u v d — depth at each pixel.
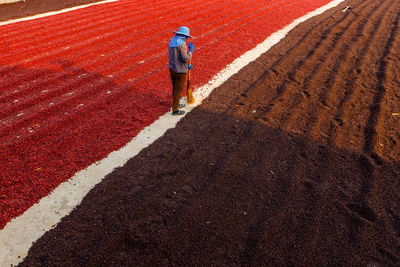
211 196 3.69
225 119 5.46
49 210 3.59
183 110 5.89
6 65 7.78
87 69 7.71
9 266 2.93
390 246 3.02
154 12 13.19
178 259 2.92
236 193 3.73
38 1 15.89
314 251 2.97
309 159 4.32
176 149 4.69
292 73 7.30
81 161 4.45
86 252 3.03
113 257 2.96
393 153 4.40
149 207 3.57
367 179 3.91
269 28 11.15
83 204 3.66
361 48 8.82
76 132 5.14
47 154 4.59
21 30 10.72
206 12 13.12
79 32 10.58
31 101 6.05
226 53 8.83
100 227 3.32
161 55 8.69
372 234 3.14
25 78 7.04
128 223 3.35
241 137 4.91
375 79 6.87
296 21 12.08
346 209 3.45
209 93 6.57
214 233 3.19
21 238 3.23
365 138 4.77
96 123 5.40
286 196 3.67
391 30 10.46
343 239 3.10
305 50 8.85
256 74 7.42
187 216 3.41
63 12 13.55
